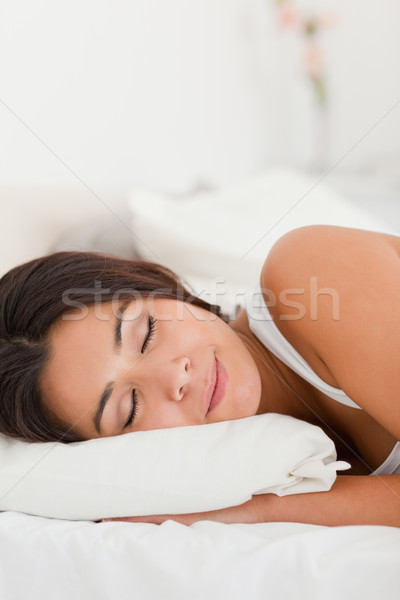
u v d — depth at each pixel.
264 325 0.92
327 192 1.85
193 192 2.30
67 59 1.90
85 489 0.74
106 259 0.93
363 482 0.76
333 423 0.93
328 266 0.81
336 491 0.74
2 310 0.84
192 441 0.75
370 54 2.65
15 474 0.77
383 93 2.68
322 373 0.85
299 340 0.85
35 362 0.82
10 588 0.67
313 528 0.68
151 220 1.63
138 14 2.06
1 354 0.83
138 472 0.74
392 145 2.70
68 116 1.92
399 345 0.74
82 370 0.81
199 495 0.71
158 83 2.16
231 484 0.71
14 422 0.84
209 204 1.81
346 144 2.72
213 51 2.33
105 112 2.02
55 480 0.75
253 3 2.42
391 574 0.59
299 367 0.88
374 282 0.78
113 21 2.00
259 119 2.55
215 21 2.32
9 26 1.76
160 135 2.20
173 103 2.22
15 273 0.88
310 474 0.73
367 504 0.73
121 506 0.73
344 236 0.84
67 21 1.88
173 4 2.16
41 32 1.83
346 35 2.63
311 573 0.60
